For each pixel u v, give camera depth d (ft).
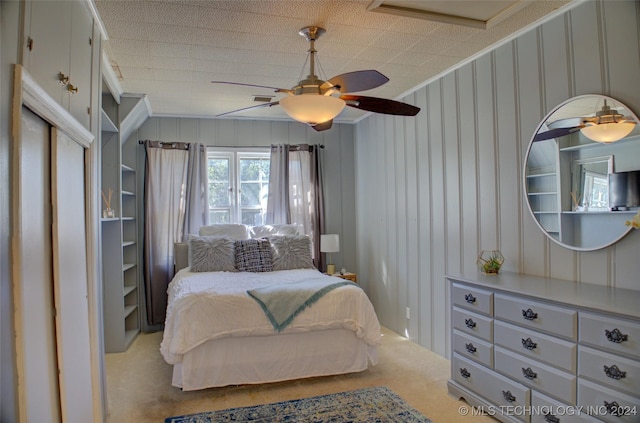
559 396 6.84
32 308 4.97
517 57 9.44
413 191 13.50
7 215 4.06
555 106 8.54
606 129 7.55
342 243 17.94
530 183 9.16
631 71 7.17
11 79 4.13
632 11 7.16
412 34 9.23
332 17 8.33
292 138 17.53
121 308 13.15
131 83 12.28
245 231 15.49
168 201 15.56
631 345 5.82
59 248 5.82
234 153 16.85
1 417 3.95
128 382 10.54
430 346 12.69
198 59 10.48
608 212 7.52
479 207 10.66
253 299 9.98
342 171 18.03
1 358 3.96
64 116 5.80
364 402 9.18
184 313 9.61
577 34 8.07
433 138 12.46
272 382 10.19
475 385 8.75
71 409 6.26
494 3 7.96
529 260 9.24
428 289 12.78
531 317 7.36
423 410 8.75
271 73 11.60
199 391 9.89
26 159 4.81
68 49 6.26
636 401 5.76
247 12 8.06
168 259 15.48
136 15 8.11
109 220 11.88
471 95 10.86
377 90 13.39
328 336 10.50
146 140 15.49
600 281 7.75
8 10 4.09
